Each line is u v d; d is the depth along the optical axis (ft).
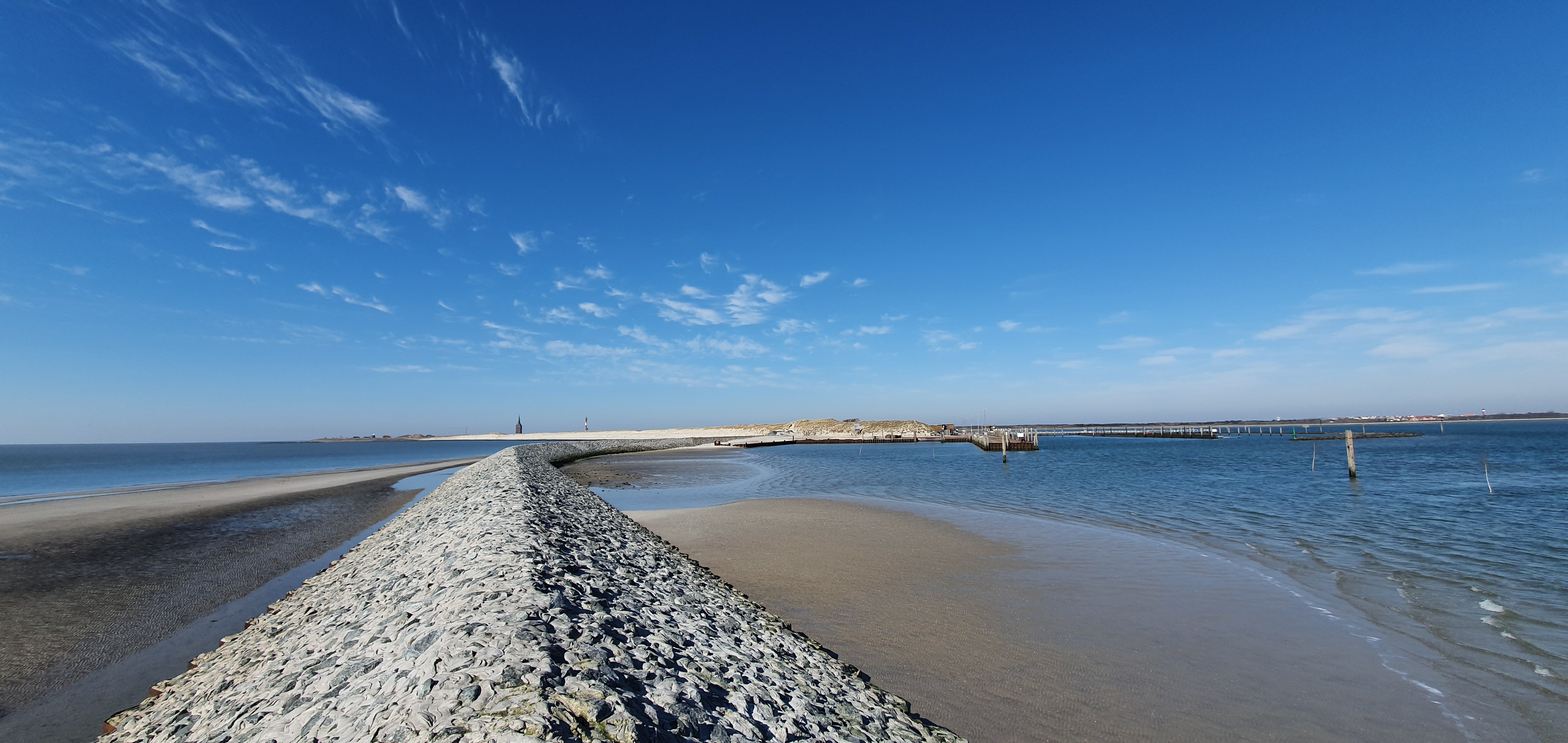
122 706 25.02
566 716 15.11
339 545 58.54
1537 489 91.97
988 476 122.62
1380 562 45.37
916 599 36.70
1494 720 22.15
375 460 258.57
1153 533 57.21
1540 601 35.60
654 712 16.29
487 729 14.38
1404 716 22.38
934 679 25.52
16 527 67.67
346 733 15.84
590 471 150.00
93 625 34.91
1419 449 205.67
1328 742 20.70
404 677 18.37
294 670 22.43
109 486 128.06
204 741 18.45
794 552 49.90
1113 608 34.86
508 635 19.74
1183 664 26.99
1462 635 30.27
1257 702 23.53
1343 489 94.94
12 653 30.50
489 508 51.01
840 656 27.99
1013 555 48.11
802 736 17.61
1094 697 23.81
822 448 291.17
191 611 37.76
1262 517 66.69
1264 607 34.86
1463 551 48.73
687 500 89.76
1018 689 24.59
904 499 85.10
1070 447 258.16
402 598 28.25
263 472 178.81
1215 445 262.47
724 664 21.88
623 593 29.09
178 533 64.28
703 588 35.45
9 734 22.57
